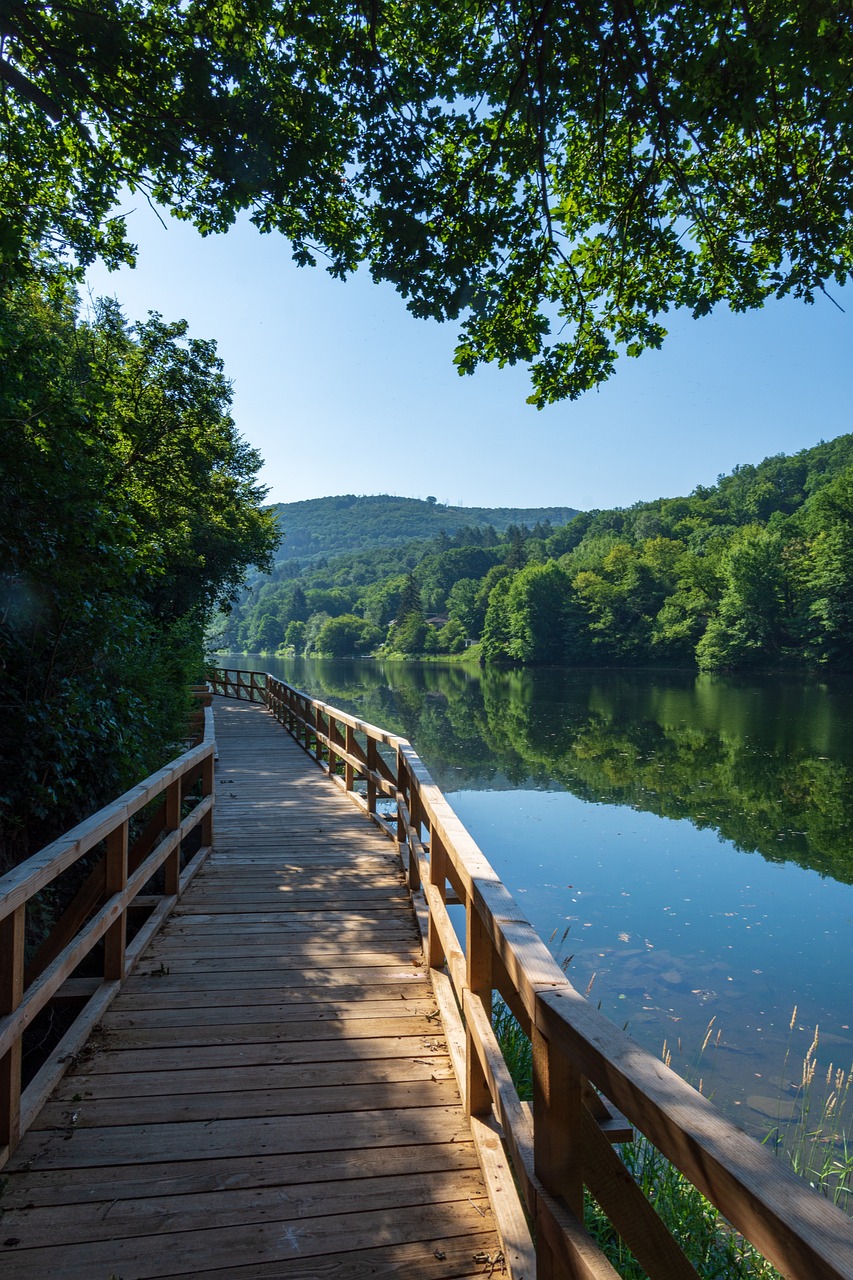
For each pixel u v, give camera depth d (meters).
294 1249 2.05
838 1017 6.14
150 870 4.00
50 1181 2.29
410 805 5.23
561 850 11.74
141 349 12.94
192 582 18.11
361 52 4.57
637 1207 1.19
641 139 5.29
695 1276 1.12
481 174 5.13
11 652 5.25
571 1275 1.27
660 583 72.62
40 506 4.99
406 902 5.07
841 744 23.06
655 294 5.97
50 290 6.97
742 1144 0.84
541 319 5.68
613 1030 1.23
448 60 4.98
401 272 5.28
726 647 58.97
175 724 9.76
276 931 4.51
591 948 7.70
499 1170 2.28
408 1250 2.06
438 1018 3.43
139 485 12.64
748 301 5.79
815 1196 0.73
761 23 4.20
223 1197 2.25
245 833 7.17
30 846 5.44
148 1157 2.42
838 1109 4.72
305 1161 2.42
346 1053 3.11
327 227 5.66
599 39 4.38
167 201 5.67
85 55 4.52
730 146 5.17
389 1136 2.57
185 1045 3.15
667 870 10.60
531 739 25.38
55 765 5.19
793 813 14.38
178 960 4.05
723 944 7.73
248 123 4.66
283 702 17.06
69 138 5.55
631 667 72.62
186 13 4.77
